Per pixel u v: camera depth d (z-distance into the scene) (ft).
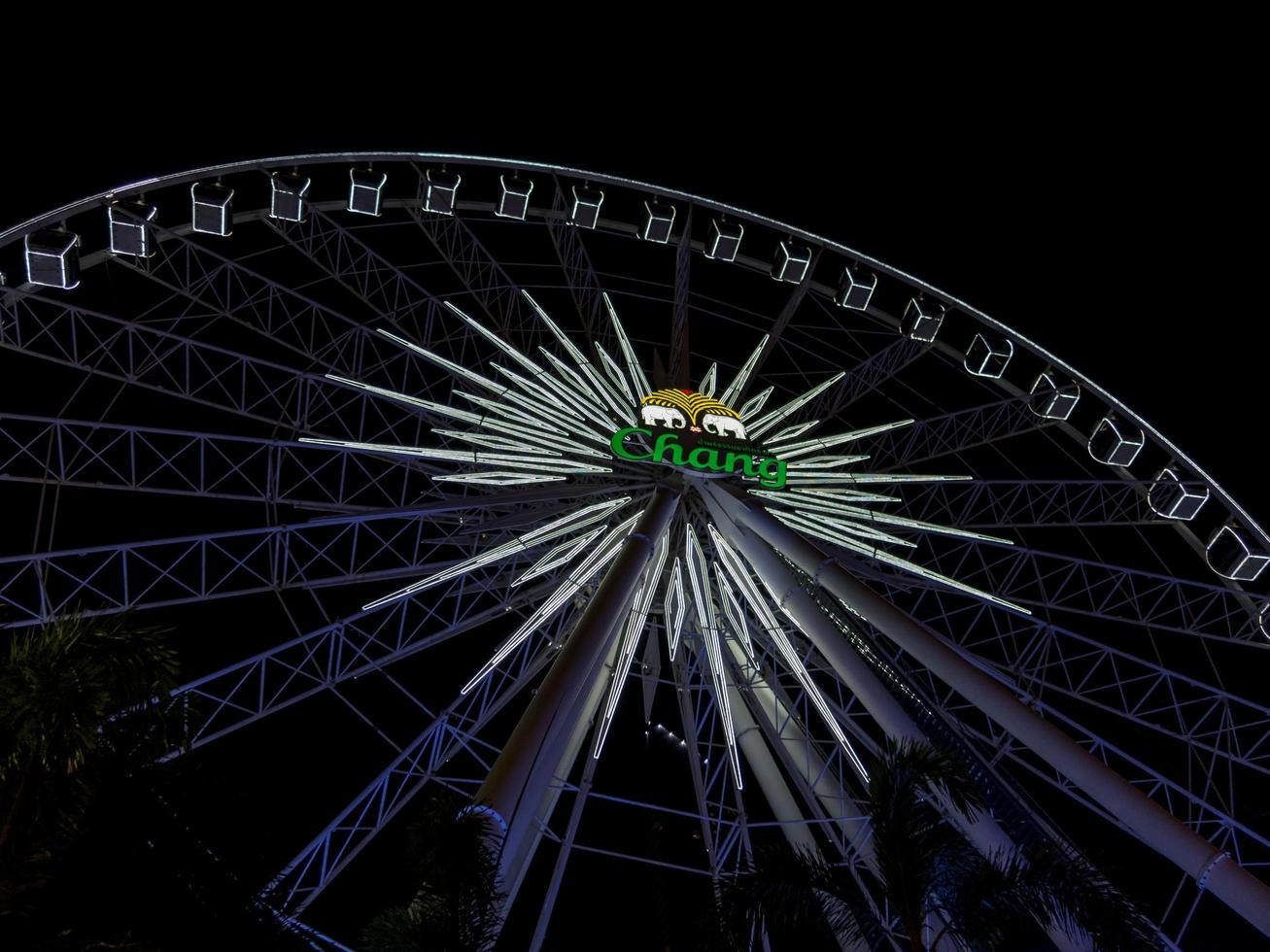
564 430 88.58
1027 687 91.91
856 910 50.96
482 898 45.14
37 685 40.32
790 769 85.46
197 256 90.07
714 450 87.51
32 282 78.59
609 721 77.46
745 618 88.74
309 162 91.15
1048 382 104.17
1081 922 49.70
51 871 40.60
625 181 101.50
